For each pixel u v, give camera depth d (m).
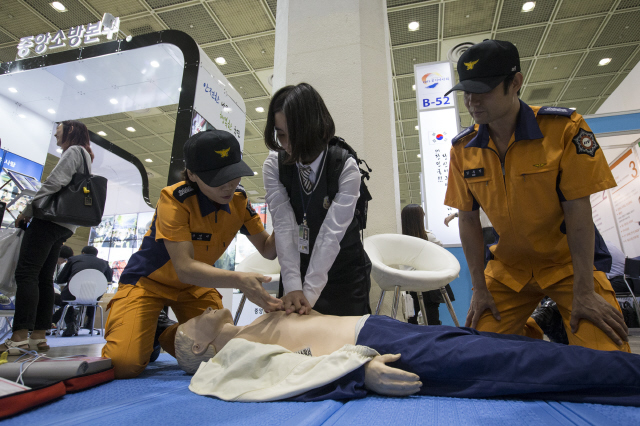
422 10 5.70
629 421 0.73
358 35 2.84
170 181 2.97
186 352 1.42
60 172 2.28
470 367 0.98
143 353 1.55
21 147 5.22
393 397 1.02
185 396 1.11
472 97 1.24
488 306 1.51
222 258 3.77
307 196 1.51
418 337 1.08
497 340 1.01
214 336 1.42
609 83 7.50
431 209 4.93
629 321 4.59
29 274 2.17
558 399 0.92
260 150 10.47
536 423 0.75
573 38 6.27
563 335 1.93
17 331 2.10
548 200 1.29
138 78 4.31
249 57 6.71
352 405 0.92
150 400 1.05
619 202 6.36
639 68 5.57
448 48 6.49
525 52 6.63
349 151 1.57
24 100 5.04
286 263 1.44
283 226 1.51
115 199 7.00
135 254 1.74
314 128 1.29
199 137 1.42
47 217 2.21
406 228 3.14
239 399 1.02
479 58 1.22
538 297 1.50
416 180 12.89
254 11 5.70
